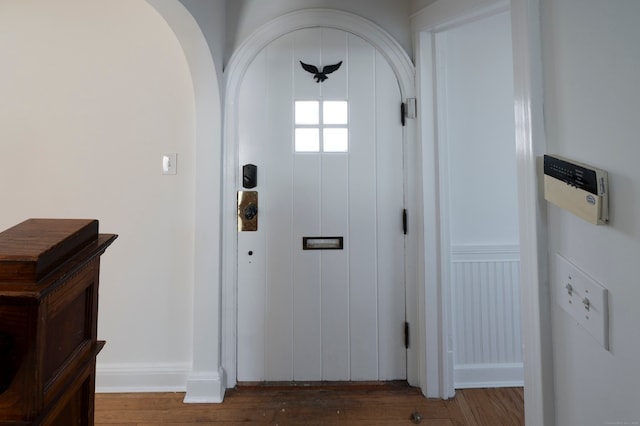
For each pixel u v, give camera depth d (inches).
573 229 29.4
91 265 29.9
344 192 74.2
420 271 72.5
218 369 71.9
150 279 73.7
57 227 28.0
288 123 73.6
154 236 73.4
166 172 72.9
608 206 23.8
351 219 74.3
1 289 21.8
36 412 22.3
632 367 21.8
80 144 72.6
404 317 74.6
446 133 72.3
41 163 72.3
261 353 74.5
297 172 73.9
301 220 74.2
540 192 34.2
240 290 74.1
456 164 74.2
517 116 38.1
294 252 74.2
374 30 73.0
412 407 68.7
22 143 72.1
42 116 72.1
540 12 34.2
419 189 72.5
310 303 74.5
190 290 73.7
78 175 72.7
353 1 73.5
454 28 69.3
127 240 73.4
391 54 73.2
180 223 73.3
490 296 74.9
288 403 69.7
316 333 74.5
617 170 22.9
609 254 24.1
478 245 74.5
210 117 70.9
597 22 25.1
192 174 72.9
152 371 73.3
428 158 71.7
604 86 24.3
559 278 31.9
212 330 71.4
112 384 73.2
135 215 73.3
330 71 73.4
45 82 72.0
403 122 74.0
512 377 74.9
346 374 74.8
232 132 73.0
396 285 74.5
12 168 72.2
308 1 73.2
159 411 67.6
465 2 61.3
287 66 73.4
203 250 71.5
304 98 73.7
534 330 35.3
